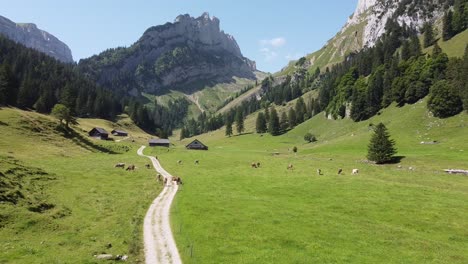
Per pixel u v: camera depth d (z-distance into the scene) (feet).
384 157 321.52
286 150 546.67
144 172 286.46
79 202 167.02
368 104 588.09
